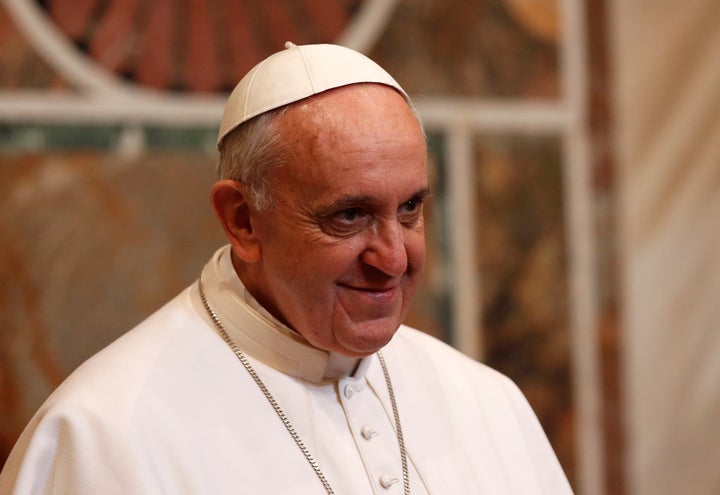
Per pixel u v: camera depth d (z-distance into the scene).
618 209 15.48
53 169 12.72
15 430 12.55
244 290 6.75
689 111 15.68
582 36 15.21
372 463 6.59
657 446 15.82
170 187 13.23
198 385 6.40
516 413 7.74
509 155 14.92
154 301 13.16
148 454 5.93
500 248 14.91
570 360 15.34
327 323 6.10
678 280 15.80
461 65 14.66
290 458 6.39
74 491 5.80
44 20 12.66
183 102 13.28
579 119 15.23
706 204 15.81
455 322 14.70
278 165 5.94
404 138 5.91
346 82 6.00
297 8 13.75
